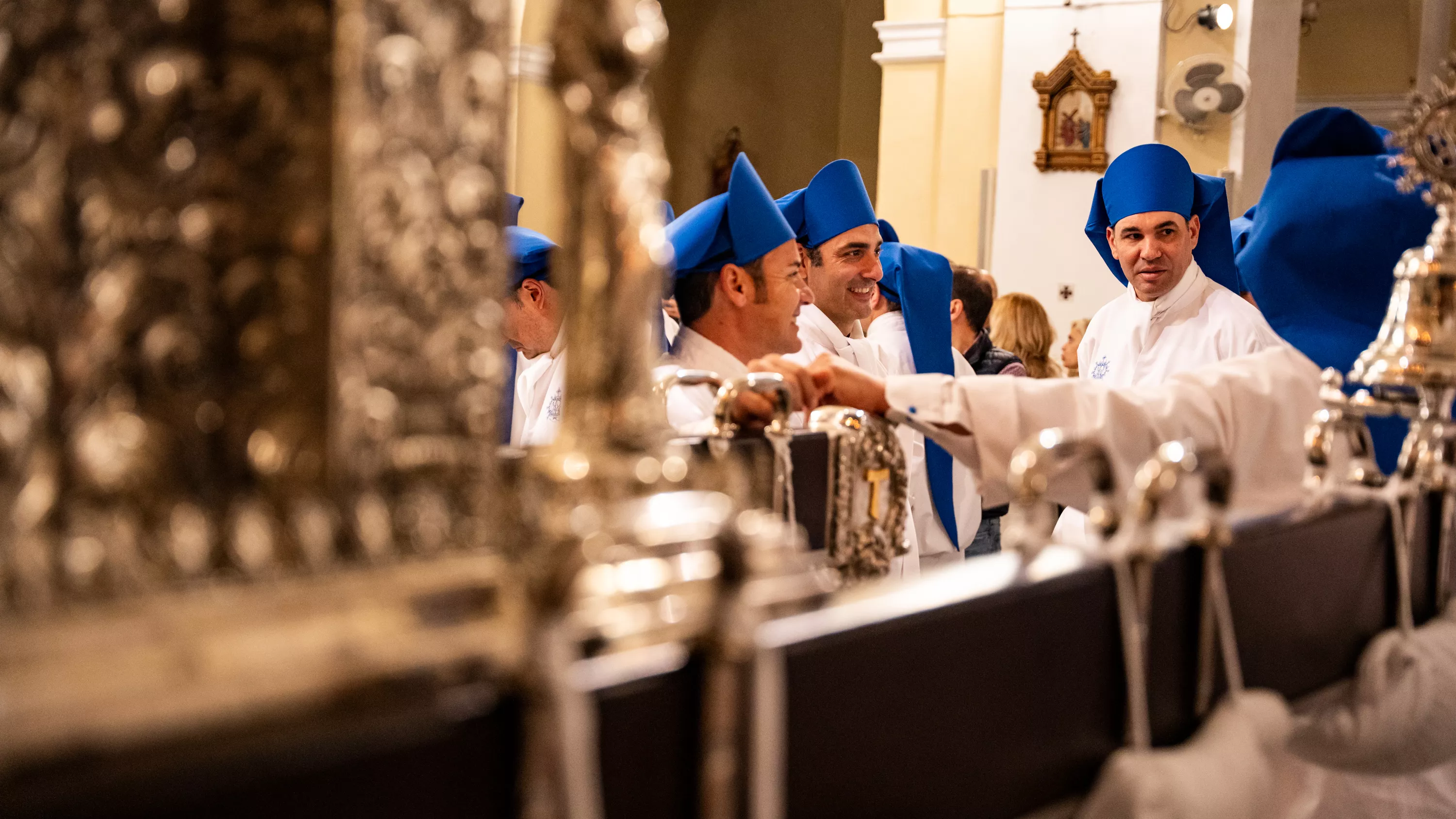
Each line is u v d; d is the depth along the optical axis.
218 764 0.43
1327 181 2.32
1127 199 3.04
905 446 2.74
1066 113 6.33
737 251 2.09
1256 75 6.20
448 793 0.49
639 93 0.69
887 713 0.68
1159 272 3.00
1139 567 0.85
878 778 0.68
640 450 0.68
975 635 0.74
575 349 0.68
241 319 0.53
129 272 0.51
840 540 1.41
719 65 11.00
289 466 0.53
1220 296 3.02
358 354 0.55
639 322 0.68
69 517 0.49
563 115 0.68
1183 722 0.93
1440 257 1.36
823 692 0.64
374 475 0.55
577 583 0.52
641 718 0.56
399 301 0.57
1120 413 1.57
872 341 3.33
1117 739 0.87
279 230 0.53
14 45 0.52
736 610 0.58
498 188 0.62
